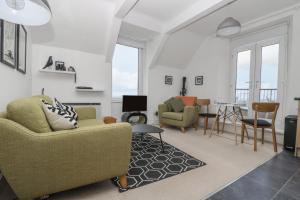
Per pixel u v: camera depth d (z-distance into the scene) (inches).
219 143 124.0
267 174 77.1
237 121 153.7
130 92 189.0
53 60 137.9
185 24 143.6
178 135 145.9
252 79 161.3
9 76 76.2
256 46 158.1
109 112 165.2
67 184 52.9
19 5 51.1
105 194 60.4
